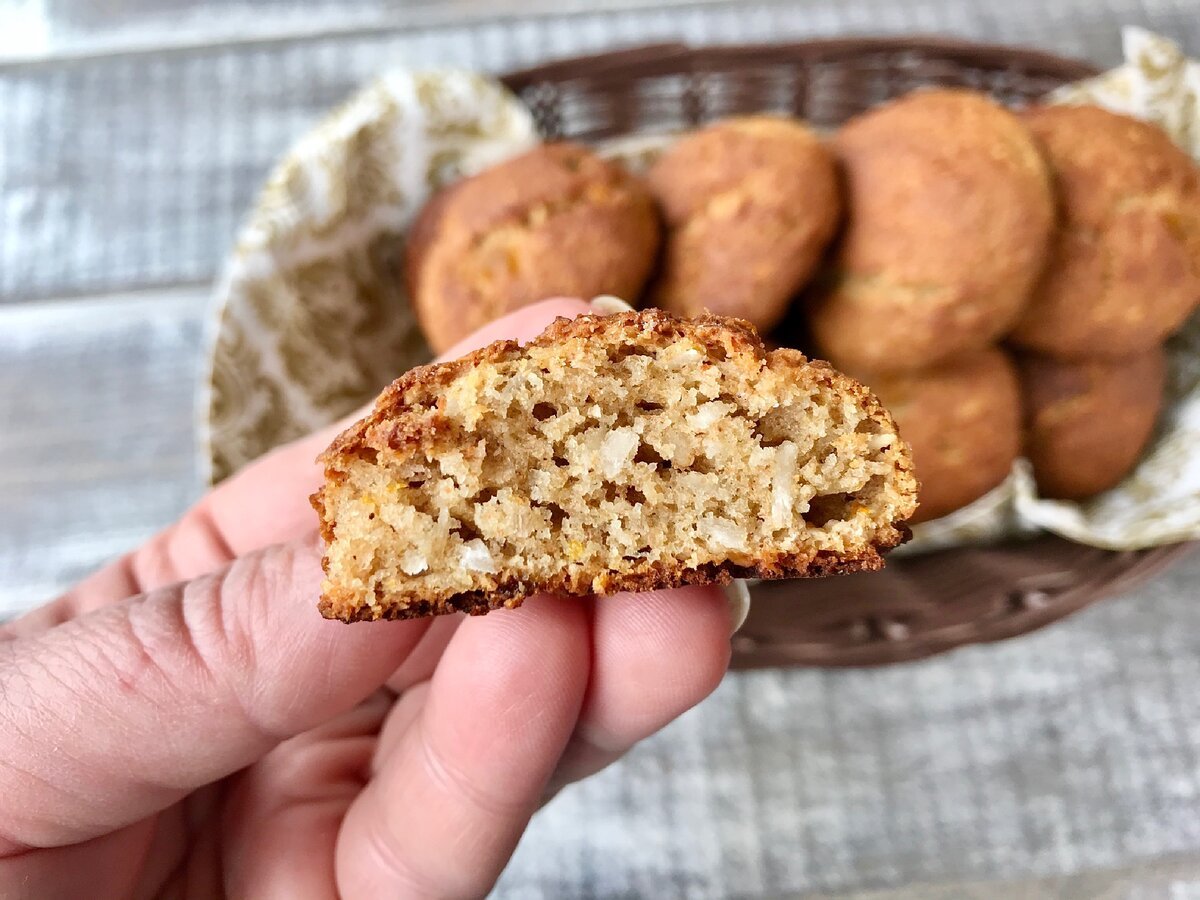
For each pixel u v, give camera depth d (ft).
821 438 0.34
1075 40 0.72
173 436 0.66
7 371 0.67
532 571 0.33
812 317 0.62
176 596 0.35
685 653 0.38
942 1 0.73
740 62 0.64
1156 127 0.60
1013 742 0.56
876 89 0.68
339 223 0.61
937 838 0.55
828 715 0.57
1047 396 0.61
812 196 0.57
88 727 0.33
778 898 0.54
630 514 0.34
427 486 0.33
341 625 0.34
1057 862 0.54
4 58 0.74
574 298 0.50
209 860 0.42
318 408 0.61
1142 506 0.57
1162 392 0.62
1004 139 0.57
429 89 0.61
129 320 0.68
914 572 0.58
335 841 0.41
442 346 0.59
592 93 0.67
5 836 0.33
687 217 0.60
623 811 0.56
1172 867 0.53
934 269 0.56
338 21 0.74
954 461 0.59
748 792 0.56
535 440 0.33
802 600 0.54
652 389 0.34
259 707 0.34
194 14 0.75
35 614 0.45
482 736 0.36
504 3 0.75
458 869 0.38
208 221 0.70
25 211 0.70
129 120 0.72
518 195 0.58
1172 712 0.56
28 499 0.64
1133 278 0.57
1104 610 0.58
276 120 0.73
